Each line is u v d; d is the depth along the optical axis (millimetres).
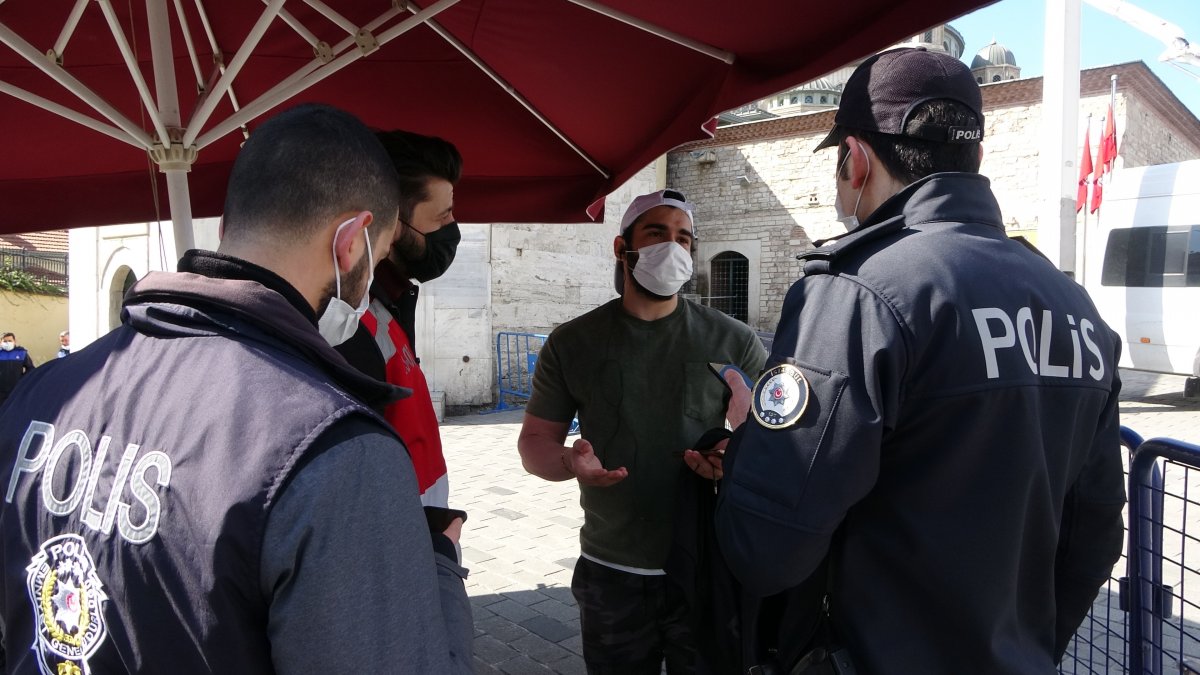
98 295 12305
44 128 2994
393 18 2596
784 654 1430
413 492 954
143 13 2557
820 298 1364
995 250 1357
